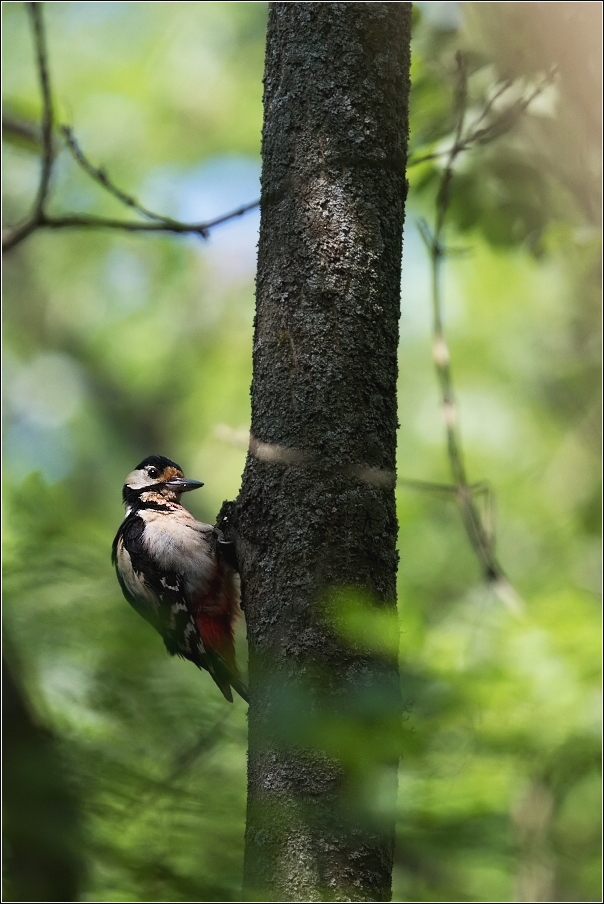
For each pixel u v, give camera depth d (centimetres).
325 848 580
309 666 611
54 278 2795
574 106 1184
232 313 2703
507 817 850
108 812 621
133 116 2486
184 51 2498
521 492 2220
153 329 2711
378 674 607
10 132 1327
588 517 1989
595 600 1231
